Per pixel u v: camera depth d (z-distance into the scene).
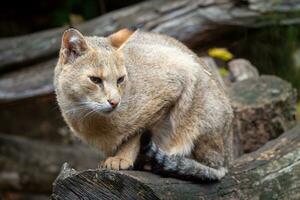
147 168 5.37
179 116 5.52
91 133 5.44
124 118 5.30
